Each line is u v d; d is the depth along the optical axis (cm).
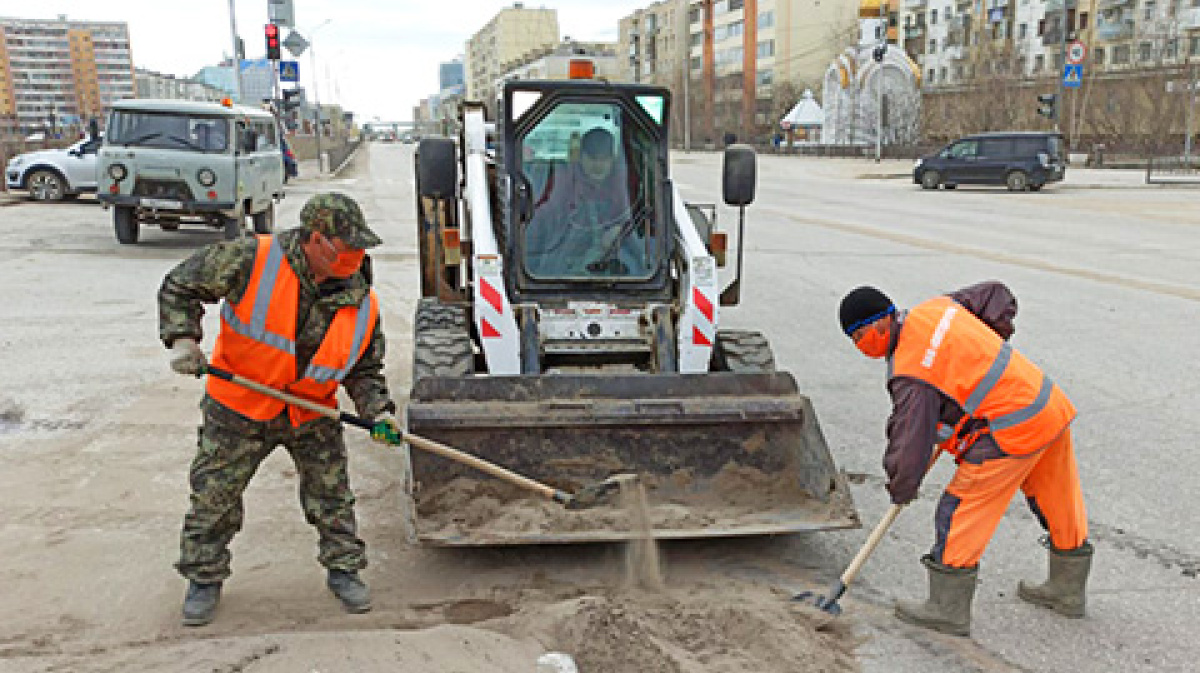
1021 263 1318
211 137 1368
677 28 9800
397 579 404
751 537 456
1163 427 620
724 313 991
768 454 443
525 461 427
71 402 632
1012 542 455
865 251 1453
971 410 349
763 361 531
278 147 1720
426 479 418
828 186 3034
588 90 527
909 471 350
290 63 2997
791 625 360
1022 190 2695
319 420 360
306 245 334
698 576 415
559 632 344
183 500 477
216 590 357
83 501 471
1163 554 441
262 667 307
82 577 391
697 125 9188
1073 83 3784
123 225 1395
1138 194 2528
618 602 379
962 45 7544
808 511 428
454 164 533
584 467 431
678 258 548
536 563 423
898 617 379
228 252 330
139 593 379
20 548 416
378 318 363
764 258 1375
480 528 403
